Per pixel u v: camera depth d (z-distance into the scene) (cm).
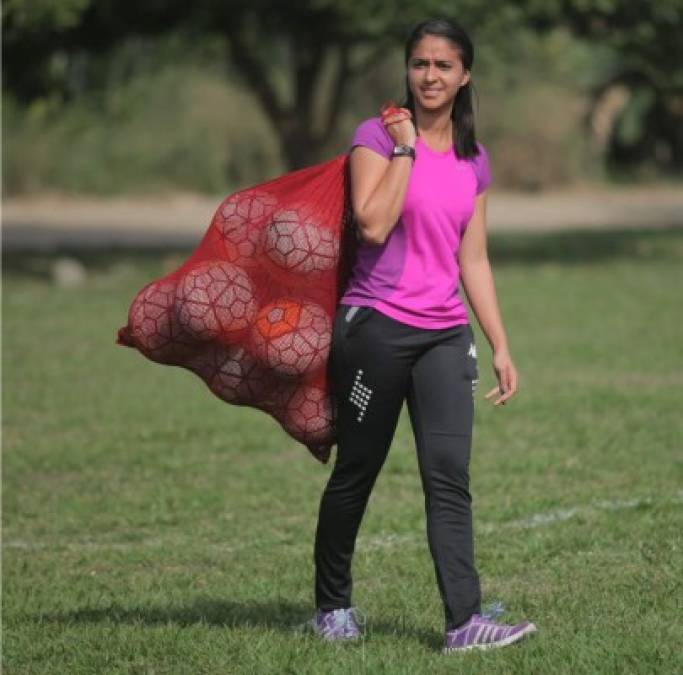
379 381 1276
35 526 2027
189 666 1320
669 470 2195
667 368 3259
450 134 1286
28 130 9738
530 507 1972
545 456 2314
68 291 5206
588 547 1745
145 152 10056
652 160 11912
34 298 4959
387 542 1834
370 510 2006
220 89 10250
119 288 5312
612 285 5112
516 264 6081
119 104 6725
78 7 4856
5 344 3875
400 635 1392
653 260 6175
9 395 3091
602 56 10100
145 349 1341
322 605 1366
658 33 5919
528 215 9088
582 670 1249
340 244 1302
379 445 1302
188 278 1309
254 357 1317
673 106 11406
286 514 2041
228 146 10238
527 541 1778
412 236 1266
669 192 11106
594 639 1335
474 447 2420
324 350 1300
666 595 1506
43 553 1873
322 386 1318
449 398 1281
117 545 1906
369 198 1246
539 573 1642
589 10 5762
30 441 2612
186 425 2744
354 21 5488
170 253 6638
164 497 2152
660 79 6231
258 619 1503
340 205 1306
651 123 11725
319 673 1250
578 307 4453
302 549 1836
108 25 5872
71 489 2241
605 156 11656
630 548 1730
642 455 2317
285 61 9394
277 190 1316
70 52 5975
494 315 1332
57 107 6116
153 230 7944
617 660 1273
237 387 1335
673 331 3878
